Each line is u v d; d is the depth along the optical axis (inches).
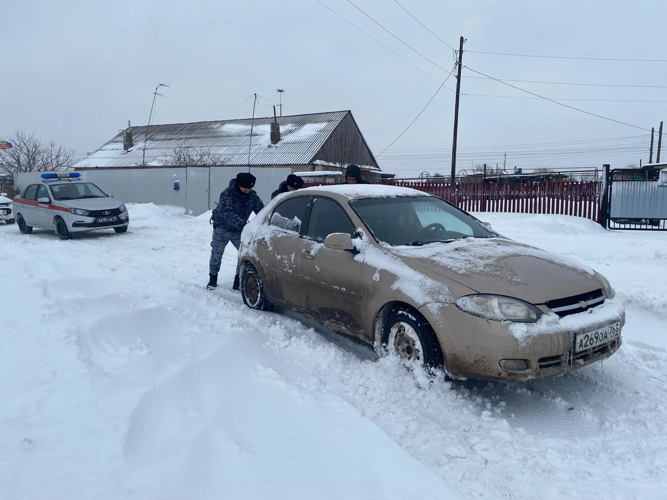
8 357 160.4
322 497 101.3
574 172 631.2
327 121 1565.0
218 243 281.7
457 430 134.4
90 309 211.9
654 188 552.1
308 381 156.8
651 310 239.6
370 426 127.7
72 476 104.0
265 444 119.9
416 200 206.5
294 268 204.2
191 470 106.6
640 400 153.9
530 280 147.3
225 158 1489.9
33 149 1606.8
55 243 471.5
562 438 132.6
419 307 150.3
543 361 137.8
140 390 138.1
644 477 115.4
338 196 199.5
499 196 659.4
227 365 163.9
